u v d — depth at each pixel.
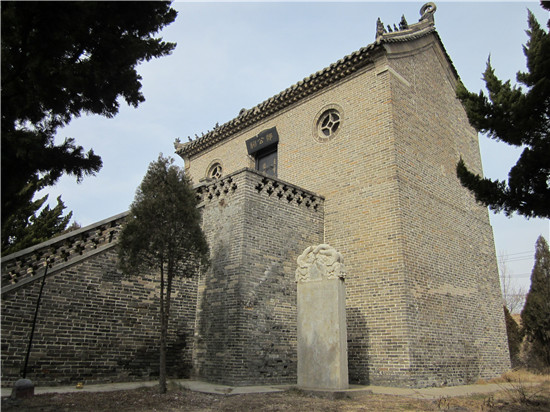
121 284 11.55
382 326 12.53
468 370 13.87
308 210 14.64
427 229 14.24
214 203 13.77
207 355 12.02
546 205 9.25
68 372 10.16
